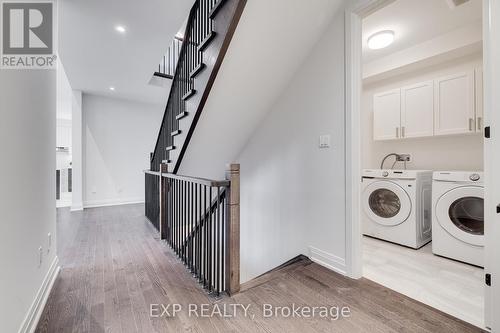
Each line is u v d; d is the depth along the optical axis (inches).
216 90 83.7
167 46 121.3
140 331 50.5
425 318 54.1
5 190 41.6
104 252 96.6
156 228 132.4
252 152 120.1
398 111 120.0
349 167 72.6
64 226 136.9
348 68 72.6
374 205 115.9
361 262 73.9
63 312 56.8
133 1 89.4
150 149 227.0
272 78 89.6
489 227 49.5
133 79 163.9
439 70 113.8
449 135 108.7
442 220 92.1
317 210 84.0
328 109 79.5
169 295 64.6
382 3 66.0
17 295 45.6
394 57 119.5
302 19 72.9
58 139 262.1
